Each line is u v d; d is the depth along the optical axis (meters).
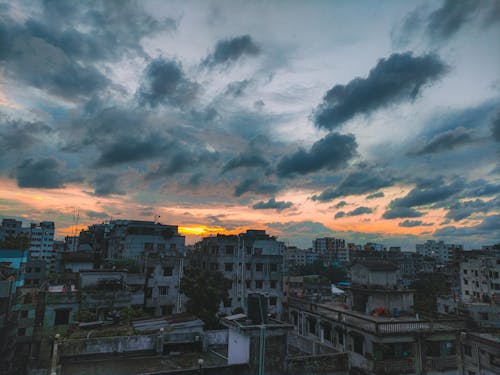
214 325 39.62
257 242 55.62
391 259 107.62
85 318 27.77
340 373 14.58
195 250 60.75
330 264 131.75
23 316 37.22
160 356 19.31
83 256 52.53
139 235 57.16
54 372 14.38
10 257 39.31
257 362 13.11
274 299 51.53
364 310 36.25
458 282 71.94
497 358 29.78
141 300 41.41
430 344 28.58
